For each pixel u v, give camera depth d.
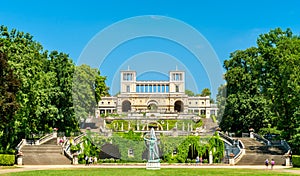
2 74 41.53
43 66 62.62
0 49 45.31
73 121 62.25
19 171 35.12
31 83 49.00
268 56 58.94
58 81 62.38
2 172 34.06
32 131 59.50
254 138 61.16
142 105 60.91
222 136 54.75
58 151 51.91
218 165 46.00
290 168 42.41
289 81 50.50
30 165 44.84
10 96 40.41
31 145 54.38
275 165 47.56
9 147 49.81
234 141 53.91
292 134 51.22
